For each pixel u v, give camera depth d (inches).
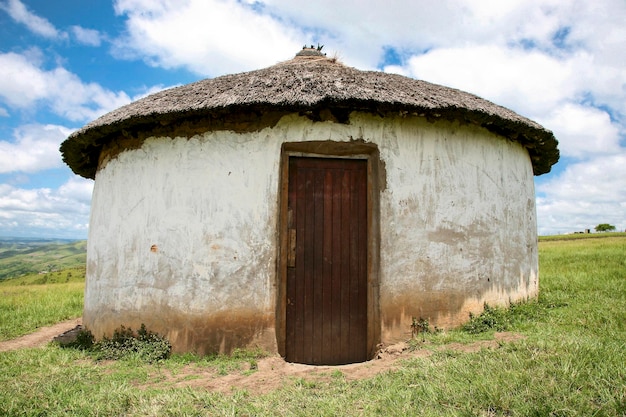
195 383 144.7
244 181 183.6
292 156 192.9
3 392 133.8
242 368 160.9
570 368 125.3
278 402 122.7
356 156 194.7
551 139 235.1
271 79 194.9
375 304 184.7
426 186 193.5
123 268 196.1
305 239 190.7
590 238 1100.5
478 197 207.2
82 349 194.1
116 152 213.2
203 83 214.8
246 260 179.5
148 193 195.8
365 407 114.5
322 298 189.8
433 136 197.9
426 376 131.9
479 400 111.0
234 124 186.9
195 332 178.2
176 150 192.7
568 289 294.4
